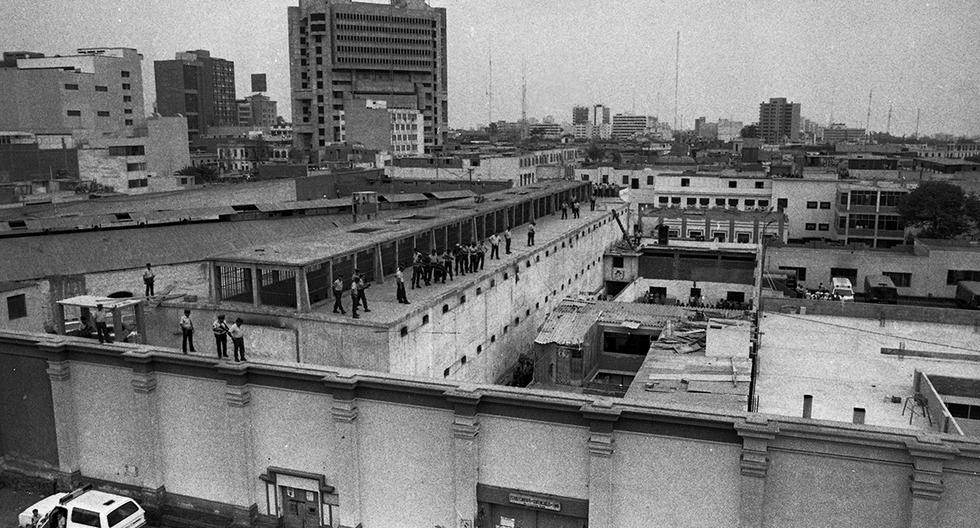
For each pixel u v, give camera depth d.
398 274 37.00
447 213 55.16
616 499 23.42
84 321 35.50
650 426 22.69
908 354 43.44
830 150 190.62
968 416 36.81
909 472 20.27
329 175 105.06
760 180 105.56
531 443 24.27
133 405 29.72
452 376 41.72
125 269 58.66
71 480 31.22
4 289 41.12
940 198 88.94
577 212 74.56
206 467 28.88
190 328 28.95
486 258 51.12
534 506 24.41
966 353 43.19
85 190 108.88
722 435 21.92
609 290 77.50
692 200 109.44
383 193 100.88
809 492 21.30
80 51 160.50
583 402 23.38
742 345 40.59
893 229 93.12
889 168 116.31
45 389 31.30
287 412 27.33
